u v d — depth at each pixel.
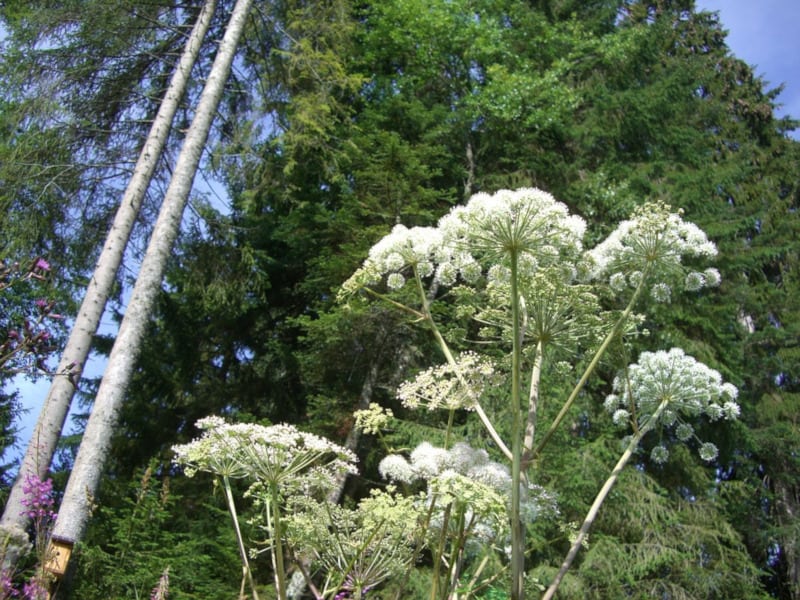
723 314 13.85
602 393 12.81
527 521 3.47
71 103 11.71
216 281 12.79
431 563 9.80
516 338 3.61
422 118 13.91
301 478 3.71
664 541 10.83
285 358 13.28
